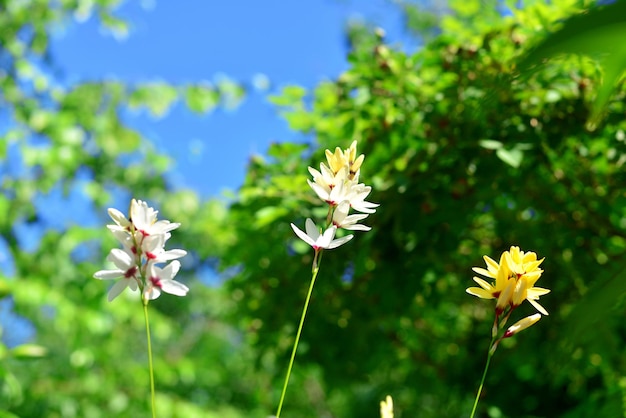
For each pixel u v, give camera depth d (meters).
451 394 2.35
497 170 1.72
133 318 3.65
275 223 1.95
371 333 2.18
